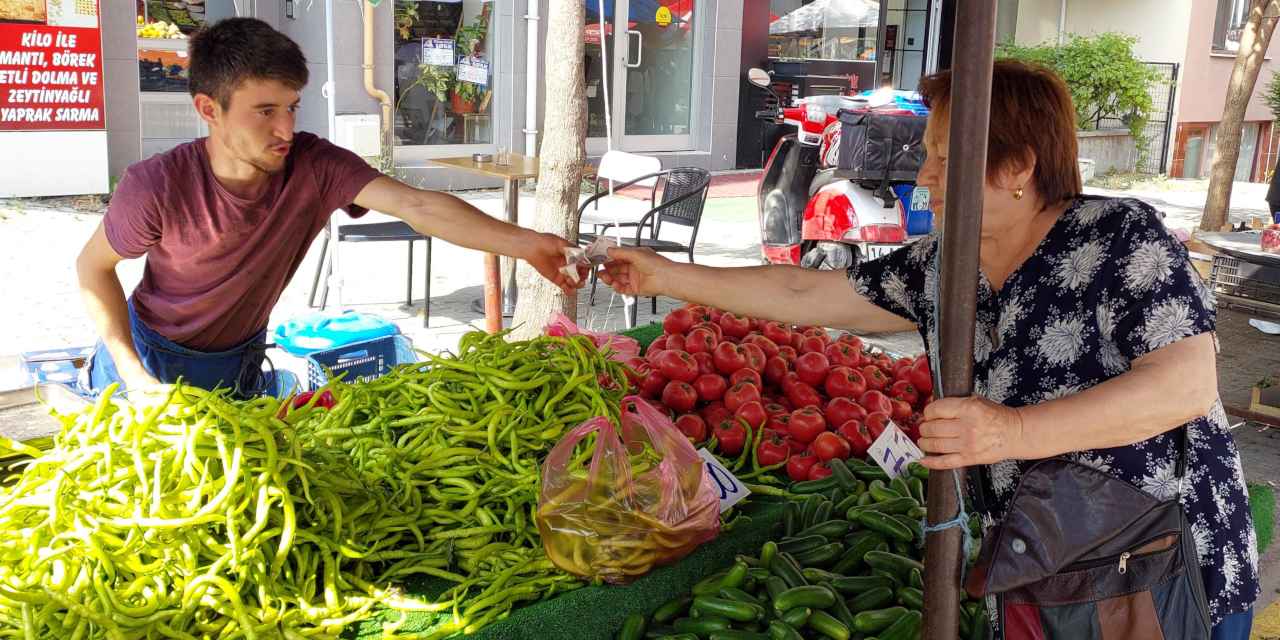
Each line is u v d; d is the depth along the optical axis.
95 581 1.99
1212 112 19.94
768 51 15.89
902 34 17.80
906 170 7.00
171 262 3.05
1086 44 18.09
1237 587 1.92
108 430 2.23
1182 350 1.74
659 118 15.20
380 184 3.16
